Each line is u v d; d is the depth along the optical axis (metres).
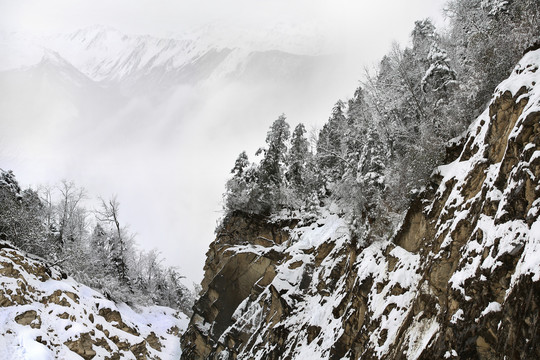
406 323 19.27
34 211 49.00
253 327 36.84
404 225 23.81
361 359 21.55
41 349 28.50
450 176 20.70
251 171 49.44
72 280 42.78
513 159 15.16
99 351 33.34
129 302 57.22
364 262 26.52
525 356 11.16
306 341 29.69
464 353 13.94
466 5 32.47
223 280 43.38
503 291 13.27
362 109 37.59
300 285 35.16
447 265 17.59
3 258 33.69
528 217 13.12
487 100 22.00
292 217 44.53
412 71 32.38
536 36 19.47
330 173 45.12
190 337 44.84
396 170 26.77
